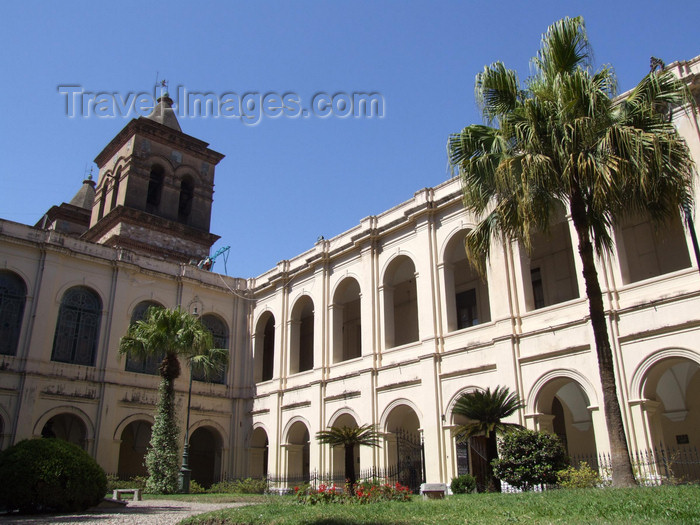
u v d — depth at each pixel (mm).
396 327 33812
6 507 14781
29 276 29922
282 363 33906
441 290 26016
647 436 18078
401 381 26281
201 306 35938
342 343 34219
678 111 19391
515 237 15477
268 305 36250
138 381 32250
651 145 12875
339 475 28578
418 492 25766
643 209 14367
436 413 24297
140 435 35750
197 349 29297
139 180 42156
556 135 14078
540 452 16703
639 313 19125
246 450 34594
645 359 18672
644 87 14055
